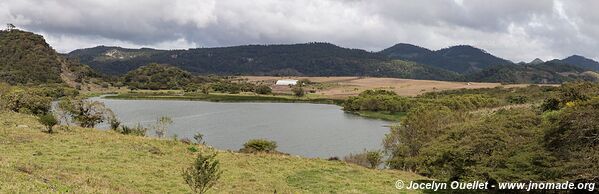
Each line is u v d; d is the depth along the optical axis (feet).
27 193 59.77
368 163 187.32
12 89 282.77
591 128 98.63
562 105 276.21
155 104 588.09
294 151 256.52
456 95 587.68
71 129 163.63
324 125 389.19
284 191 103.50
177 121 386.73
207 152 145.18
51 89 648.38
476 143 113.60
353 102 550.36
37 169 81.56
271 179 116.06
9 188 60.08
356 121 429.79
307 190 108.99
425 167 127.03
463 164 114.01
